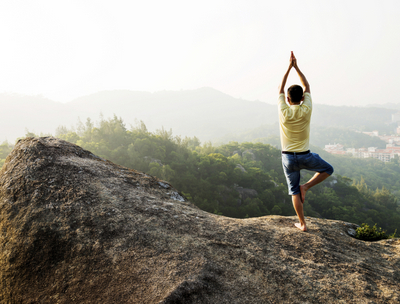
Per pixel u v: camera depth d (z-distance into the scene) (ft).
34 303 6.38
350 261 8.52
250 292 6.39
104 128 235.61
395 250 9.87
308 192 238.89
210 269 6.89
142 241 7.65
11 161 10.80
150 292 5.88
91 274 6.61
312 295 6.54
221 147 349.41
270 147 350.43
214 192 180.14
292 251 8.64
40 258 7.26
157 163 186.60
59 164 10.76
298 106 9.37
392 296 6.79
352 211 220.64
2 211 8.67
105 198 9.52
